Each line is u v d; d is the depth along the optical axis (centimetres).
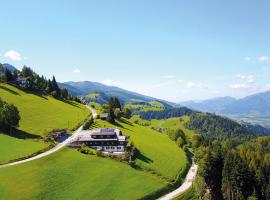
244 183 12312
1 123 14100
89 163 12281
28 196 9162
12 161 11175
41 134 15100
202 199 12369
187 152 19850
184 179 14100
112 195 10331
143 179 12156
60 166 11425
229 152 12988
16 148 12369
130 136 17888
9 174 10162
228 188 12412
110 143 14475
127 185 11294
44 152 12519
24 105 19750
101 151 14250
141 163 13850
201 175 13188
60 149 13050
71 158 12381
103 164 12512
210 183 13238
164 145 18575
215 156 13662
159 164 14588
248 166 13212
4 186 9394
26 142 13288
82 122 18450
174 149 18475
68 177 10762
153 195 11269
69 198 9569
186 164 16225
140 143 16912
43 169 10888
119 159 13425
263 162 13150
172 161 15700
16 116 14488
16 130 14875
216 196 13012
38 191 9512
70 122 18150
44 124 16862
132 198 10494
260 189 12494
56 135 14825
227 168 12644
